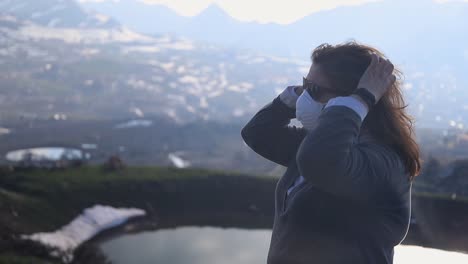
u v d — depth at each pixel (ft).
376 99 9.54
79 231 249.96
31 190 277.03
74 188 294.66
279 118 12.91
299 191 10.42
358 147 9.66
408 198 10.28
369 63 10.19
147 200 307.37
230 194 327.47
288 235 10.20
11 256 177.37
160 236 256.93
